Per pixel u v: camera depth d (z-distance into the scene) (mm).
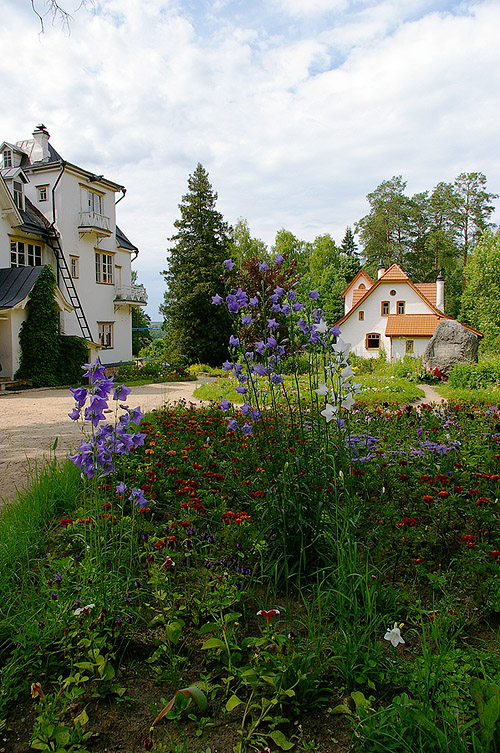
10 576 2746
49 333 17484
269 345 3643
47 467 4910
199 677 2182
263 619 2557
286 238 53938
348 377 3295
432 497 3584
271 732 1825
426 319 31250
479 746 1596
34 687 1952
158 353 35094
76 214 22188
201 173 31406
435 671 1937
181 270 31016
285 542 2797
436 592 2764
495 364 15016
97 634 2232
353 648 2123
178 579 2826
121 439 2855
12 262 19328
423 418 7656
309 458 3379
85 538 2986
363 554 2957
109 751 1807
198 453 5312
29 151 23266
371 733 1745
